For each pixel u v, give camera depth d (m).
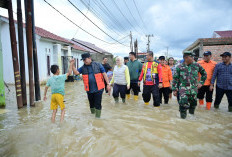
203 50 13.98
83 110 5.19
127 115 4.45
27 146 2.72
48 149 2.63
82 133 3.19
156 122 3.82
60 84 3.99
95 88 4.20
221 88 5.24
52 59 15.59
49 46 15.16
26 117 4.45
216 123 3.89
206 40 13.93
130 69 6.68
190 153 2.46
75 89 10.56
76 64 21.20
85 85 4.26
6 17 13.53
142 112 4.82
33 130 3.36
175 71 4.46
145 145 2.67
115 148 2.59
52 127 3.54
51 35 16.67
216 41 13.78
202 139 2.95
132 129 3.34
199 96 5.83
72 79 16.16
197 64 4.32
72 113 4.80
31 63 5.93
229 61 5.16
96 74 4.20
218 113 4.88
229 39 13.60
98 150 2.56
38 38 13.45
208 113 4.86
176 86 4.54
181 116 4.26
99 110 4.22
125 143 2.74
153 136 3.00
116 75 6.12
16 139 2.96
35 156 2.44
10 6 5.44
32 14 6.39
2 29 13.44
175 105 6.11
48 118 4.34
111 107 5.52
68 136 3.06
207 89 5.47
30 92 5.84
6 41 13.48
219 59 13.64
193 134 3.16
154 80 5.40
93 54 21.14
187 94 4.20
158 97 5.40
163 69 6.22
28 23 6.02
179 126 3.57
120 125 3.57
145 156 2.36
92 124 3.68
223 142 2.86
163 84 6.20
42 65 14.05
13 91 9.45
